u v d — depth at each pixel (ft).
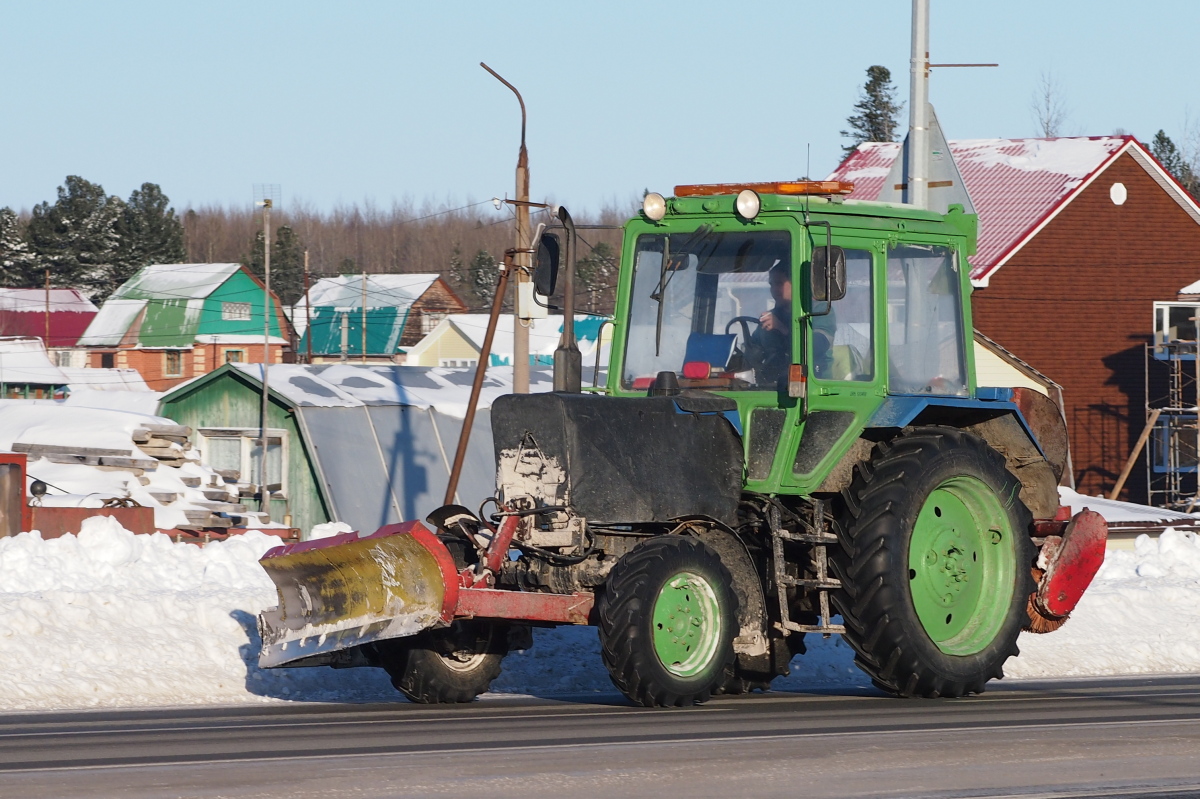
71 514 173.99
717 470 77.15
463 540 77.20
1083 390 355.56
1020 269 349.00
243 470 268.00
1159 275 361.10
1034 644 107.14
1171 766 56.13
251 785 50.06
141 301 625.00
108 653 88.63
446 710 74.59
